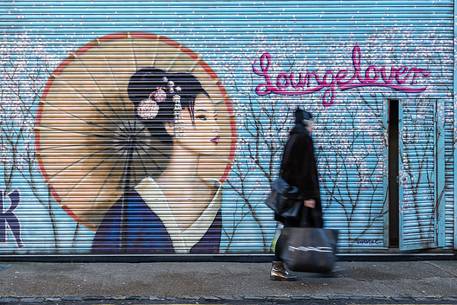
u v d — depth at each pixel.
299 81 7.47
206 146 7.50
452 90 7.52
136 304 5.75
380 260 7.52
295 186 6.07
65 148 7.45
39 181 7.44
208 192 7.51
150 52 7.47
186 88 7.49
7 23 7.41
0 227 7.45
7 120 7.41
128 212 7.49
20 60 7.42
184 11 7.46
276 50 7.48
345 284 6.42
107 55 7.46
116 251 7.49
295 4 7.48
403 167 7.50
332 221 7.50
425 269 7.12
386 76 7.48
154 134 7.48
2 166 7.43
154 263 7.41
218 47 7.48
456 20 7.48
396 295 6.02
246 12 7.48
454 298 5.95
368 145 7.49
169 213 7.50
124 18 7.46
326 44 7.48
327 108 7.48
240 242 7.51
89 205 7.47
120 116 7.47
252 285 6.37
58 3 7.43
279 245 6.28
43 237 7.46
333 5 7.48
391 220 7.64
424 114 7.52
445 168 7.56
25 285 6.37
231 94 7.48
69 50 7.44
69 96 7.45
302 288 6.25
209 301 5.84
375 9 7.48
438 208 7.55
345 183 7.49
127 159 7.48
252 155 7.48
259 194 7.50
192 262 7.46
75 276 6.75
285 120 7.48
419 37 7.50
